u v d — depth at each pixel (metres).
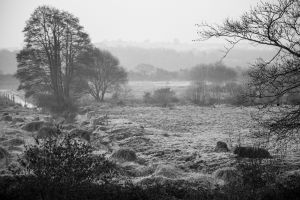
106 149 23.09
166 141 25.94
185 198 12.45
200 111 52.16
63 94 57.00
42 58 56.12
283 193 11.83
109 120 38.47
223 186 13.80
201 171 17.77
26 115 45.59
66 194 10.18
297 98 14.31
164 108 57.75
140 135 28.27
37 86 57.16
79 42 57.75
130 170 17.00
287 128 14.38
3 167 15.76
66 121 38.75
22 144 22.30
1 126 31.64
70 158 11.04
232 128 34.38
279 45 13.73
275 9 13.47
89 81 73.88
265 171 14.51
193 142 25.58
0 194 10.43
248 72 14.28
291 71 13.55
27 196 10.25
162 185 13.33
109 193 11.02
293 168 16.58
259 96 14.28
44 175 10.62
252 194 11.91
